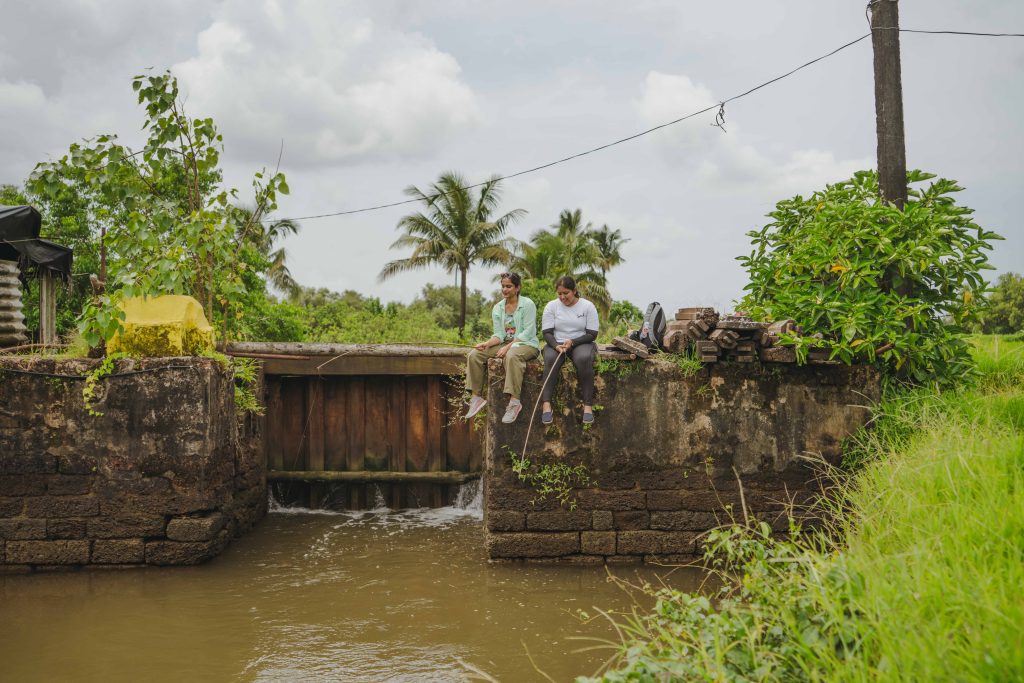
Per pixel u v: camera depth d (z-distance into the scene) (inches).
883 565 133.2
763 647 127.0
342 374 430.6
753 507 304.7
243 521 377.4
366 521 409.7
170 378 314.7
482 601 265.6
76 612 261.1
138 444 313.9
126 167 366.6
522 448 308.0
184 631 241.9
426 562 318.3
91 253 816.3
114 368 314.5
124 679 206.4
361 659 218.1
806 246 324.5
